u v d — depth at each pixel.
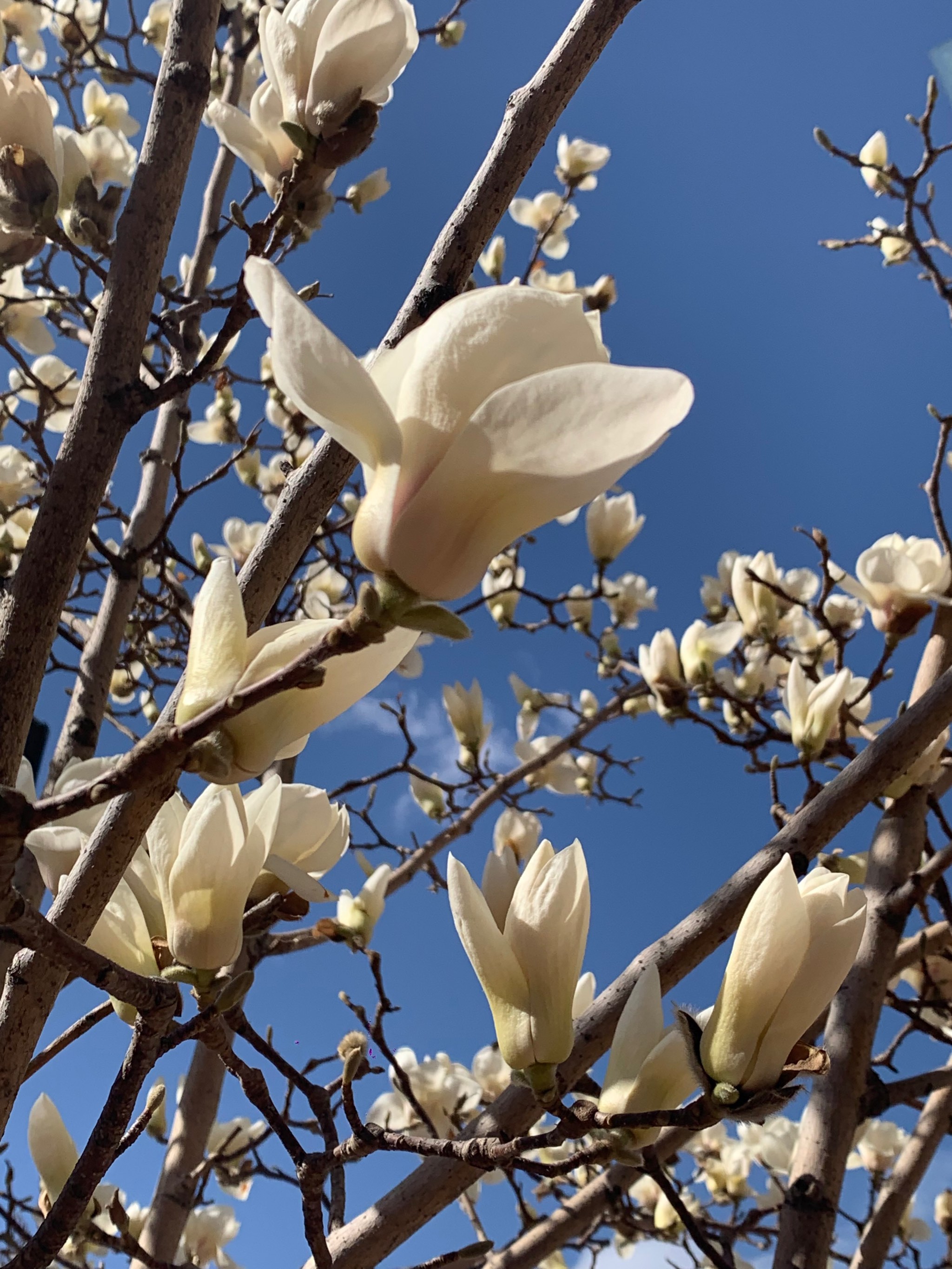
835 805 0.66
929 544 0.99
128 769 0.37
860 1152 1.34
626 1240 1.34
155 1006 0.43
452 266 0.58
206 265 1.24
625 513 1.56
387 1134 0.52
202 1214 1.22
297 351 0.34
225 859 0.46
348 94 0.63
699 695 1.12
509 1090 0.62
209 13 0.65
